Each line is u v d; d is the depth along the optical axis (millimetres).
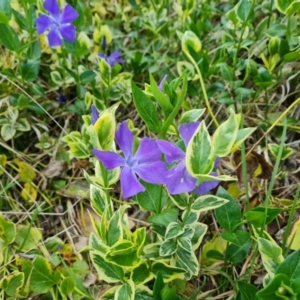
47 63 346
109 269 189
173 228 181
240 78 331
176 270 188
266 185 262
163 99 161
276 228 235
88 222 267
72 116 321
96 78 325
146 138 161
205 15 347
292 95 311
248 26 307
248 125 301
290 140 292
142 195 193
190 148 147
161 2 367
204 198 180
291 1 276
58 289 216
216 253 208
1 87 309
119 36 367
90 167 291
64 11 280
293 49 285
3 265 230
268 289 137
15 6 349
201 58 284
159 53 364
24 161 296
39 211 260
